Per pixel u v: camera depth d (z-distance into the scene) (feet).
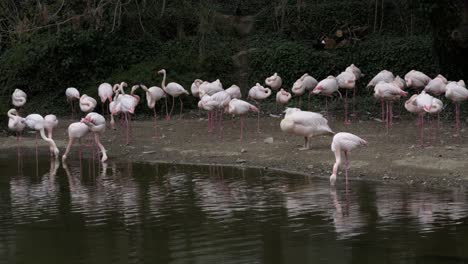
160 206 35.17
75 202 36.60
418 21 89.61
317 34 93.45
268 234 29.17
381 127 59.47
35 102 84.12
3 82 84.58
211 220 31.86
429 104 47.44
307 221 31.22
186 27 96.63
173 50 89.25
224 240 28.43
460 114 63.77
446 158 43.73
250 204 35.14
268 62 86.48
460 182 38.83
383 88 55.83
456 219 30.68
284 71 85.25
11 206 35.81
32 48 85.71
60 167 49.75
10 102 81.10
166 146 57.11
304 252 26.50
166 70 82.43
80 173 46.78
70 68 85.46
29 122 55.47
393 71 81.61
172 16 95.76
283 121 48.98
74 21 84.28
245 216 32.50
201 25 83.92
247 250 26.91
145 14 88.79
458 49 68.44
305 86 68.03
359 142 40.73
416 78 63.05
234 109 55.47
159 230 30.27
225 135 59.62
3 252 27.45
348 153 47.83
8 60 83.66
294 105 74.54
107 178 44.42
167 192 38.99
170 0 88.43
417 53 81.25
